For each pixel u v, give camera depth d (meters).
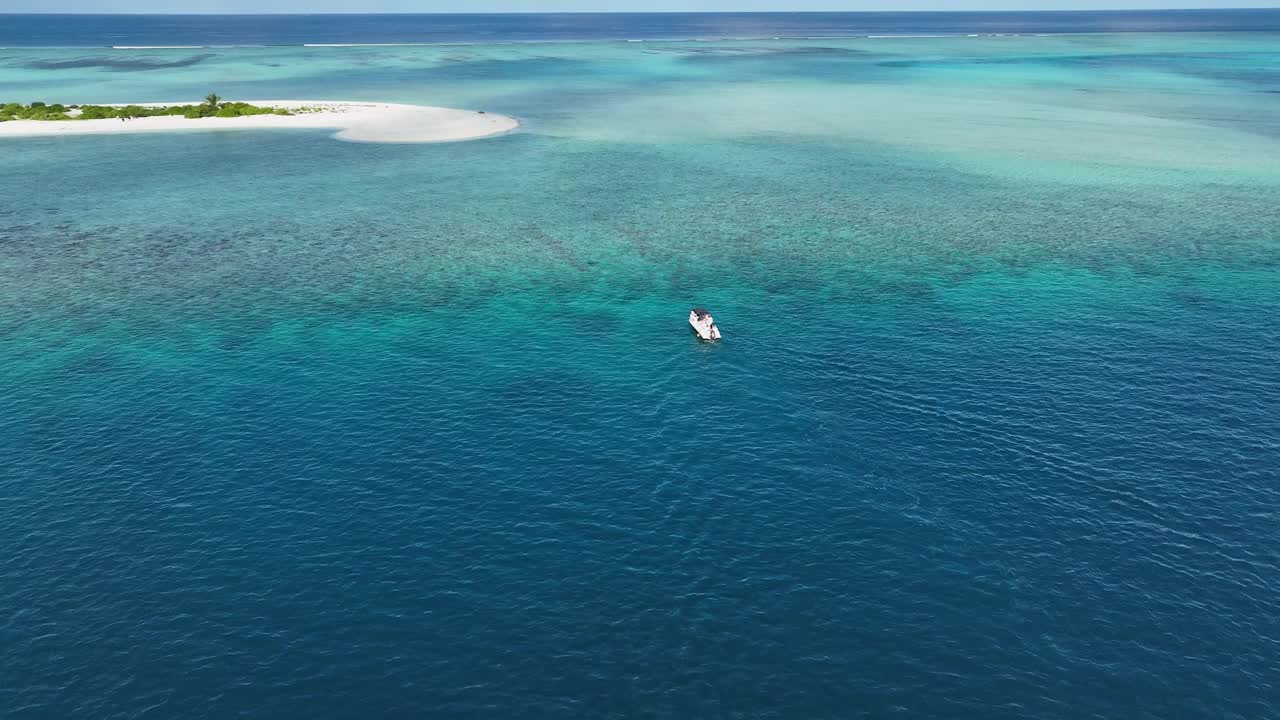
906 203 90.50
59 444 43.44
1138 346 54.59
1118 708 28.61
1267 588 33.62
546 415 46.47
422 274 69.50
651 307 62.12
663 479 40.75
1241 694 29.09
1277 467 41.34
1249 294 63.53
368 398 48.34
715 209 88.62
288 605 32.81
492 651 30.83
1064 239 77.56
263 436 44.34
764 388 49.44
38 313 60.47
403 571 34.59
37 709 28.33
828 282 67.12
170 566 34.78
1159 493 39.44
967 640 31.36
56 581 33.91
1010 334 56.69
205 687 29.25
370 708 28.52
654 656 30.67
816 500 39.16
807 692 29.25
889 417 46.12
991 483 40.25
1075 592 33.53
